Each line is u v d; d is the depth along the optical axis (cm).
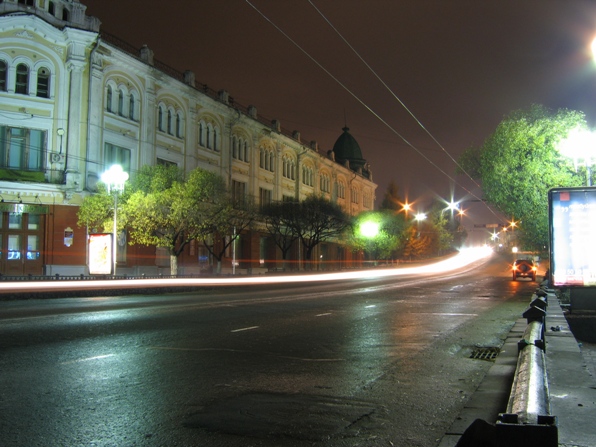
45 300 1944
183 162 4197
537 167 2686
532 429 323
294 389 690
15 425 520
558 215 1268
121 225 3117
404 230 7706
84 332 1087
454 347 1038
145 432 512
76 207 3259
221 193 3684
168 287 2492
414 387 714
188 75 4300
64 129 3256
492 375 751
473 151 3206
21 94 3178
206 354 905
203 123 4484
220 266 4228
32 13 3181
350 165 8156
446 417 580
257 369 801
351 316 1517
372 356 930
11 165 3153
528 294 2569
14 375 716
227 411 586
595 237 1245
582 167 2636
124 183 3166
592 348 1272
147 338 1043
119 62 3566
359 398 653
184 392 661
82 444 476
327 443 493
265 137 5453
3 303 1795
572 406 486
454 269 6806
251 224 4806
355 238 6288
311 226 5425
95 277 2967
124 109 3644
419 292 2588
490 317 1538
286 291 2581
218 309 1623
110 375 736
